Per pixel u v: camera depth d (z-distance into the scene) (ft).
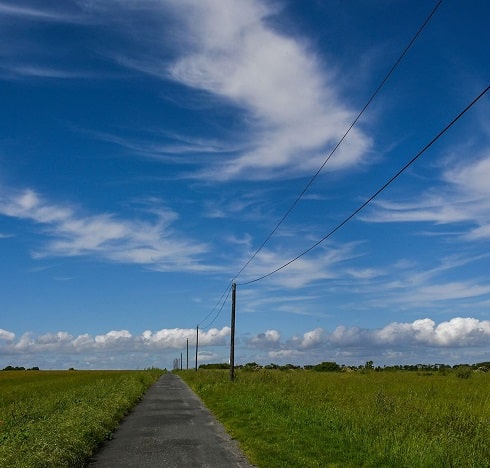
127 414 77.15
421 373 204.85
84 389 123.34
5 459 36.83
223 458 43.14
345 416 60.18
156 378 239.30
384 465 39.24
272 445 46.80
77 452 42.14
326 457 41.96
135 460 42.70
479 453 42.83
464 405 72.69
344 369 299.79
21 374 330.95
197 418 71.97
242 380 141.69
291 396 89.71
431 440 45.73
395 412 63.57
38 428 51.34
